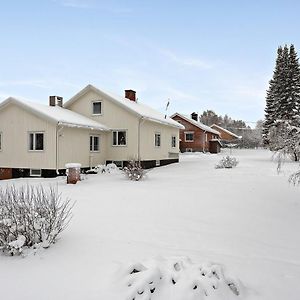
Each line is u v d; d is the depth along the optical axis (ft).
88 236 21.02
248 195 38.22
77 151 70.38
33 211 18.62
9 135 68.80
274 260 17.95
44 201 21.03
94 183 51.16
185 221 25.96
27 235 17.92
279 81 128.47
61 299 12.62
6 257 16.92
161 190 42.29
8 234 17.38
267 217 27.71
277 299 13.56
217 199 35.68
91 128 72.38
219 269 14.53
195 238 21.50
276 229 24.17
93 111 83.30
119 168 75.00
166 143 97.30
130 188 44.39
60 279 14.32
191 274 13.80
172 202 33.91
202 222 25.77
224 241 21.06
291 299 13.57
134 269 14.44
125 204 32.68
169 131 99.81
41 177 65.57
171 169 79.30
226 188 43.88
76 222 24.88
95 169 69.31
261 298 13.58
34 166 66.08
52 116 63.98
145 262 15.15
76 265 15.88
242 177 57.93
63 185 48.91
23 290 13.33
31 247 17.84
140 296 12.60
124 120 79.87
